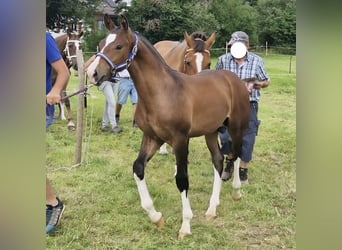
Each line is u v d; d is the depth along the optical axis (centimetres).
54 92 274
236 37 422
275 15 2708
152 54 303
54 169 462
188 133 319
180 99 311
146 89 300
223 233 320
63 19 2533
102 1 2873
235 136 380
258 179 448
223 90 356
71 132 640
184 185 314
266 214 355
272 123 739
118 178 440
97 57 289
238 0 2803
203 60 446
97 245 299
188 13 2641
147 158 321
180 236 312
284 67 1634
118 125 696
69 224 327
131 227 326
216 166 363
